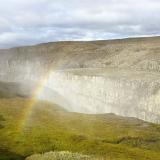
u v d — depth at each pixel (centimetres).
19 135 8656
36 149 7569
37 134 8762
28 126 9919
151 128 11475
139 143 9531
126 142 9519
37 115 12888
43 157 5947
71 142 8306
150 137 9975
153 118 14212
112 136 9931
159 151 8962
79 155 5909
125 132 10538
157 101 14425
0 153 7250
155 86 15250
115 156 7325
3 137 8544
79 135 9038
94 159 5850
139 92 15750
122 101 16612
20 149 7531
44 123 11188
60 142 8156
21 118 11731
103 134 10219
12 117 11819
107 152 7631
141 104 15288
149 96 15000
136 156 7550
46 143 8012
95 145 8125
